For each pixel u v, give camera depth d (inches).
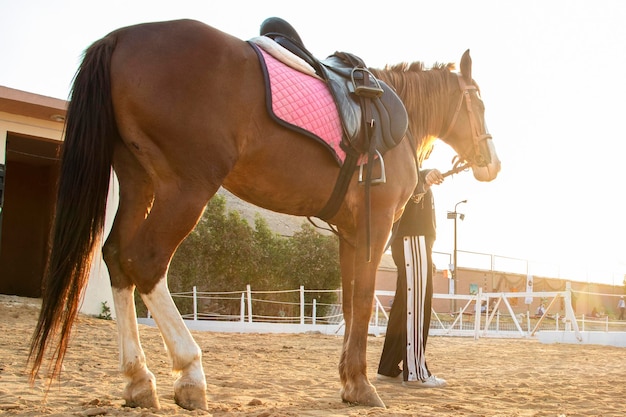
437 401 184.7
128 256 127.5
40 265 699.4
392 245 231.8
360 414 139.8
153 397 135.1
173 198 130.4
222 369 265.6
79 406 142.6
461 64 213.3
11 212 708.7
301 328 679.7
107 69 130.3
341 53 172.2
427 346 484.7
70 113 129.3
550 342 558.6
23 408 135.9
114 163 139.3
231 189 151.5
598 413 165.5
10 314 455.2
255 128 140.3
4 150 515.2
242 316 672.4
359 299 163.3
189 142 130.8
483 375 276.4
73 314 123.6
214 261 872.9
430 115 205.5
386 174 166.4
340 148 153.5
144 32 135.5
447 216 1180.5
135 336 137.2
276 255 923.4
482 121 216.8
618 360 372.5
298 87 147.3
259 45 148.7
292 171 147.2
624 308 1515.7
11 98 487.2
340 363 174.4
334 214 160.7
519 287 1448.1
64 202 124.7
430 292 225.5
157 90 129.6
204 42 136.1
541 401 188.7
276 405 160.1
